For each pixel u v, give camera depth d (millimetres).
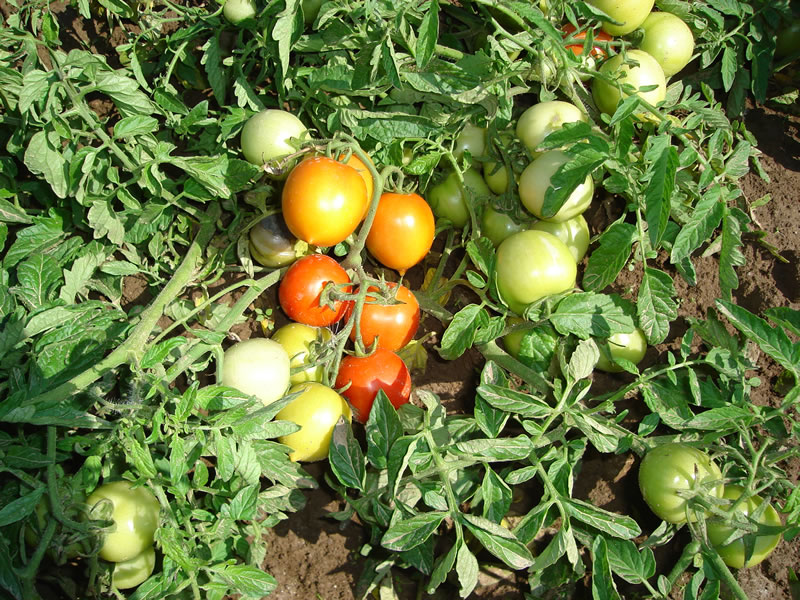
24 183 604
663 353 650
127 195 562
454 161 596
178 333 610
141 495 501
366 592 557
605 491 608
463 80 581
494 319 577
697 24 666
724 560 565
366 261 660
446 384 634
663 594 527
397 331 576
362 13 580
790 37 717
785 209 691
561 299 567
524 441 519
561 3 591
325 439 543
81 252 570
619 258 570
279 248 592
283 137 567
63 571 531
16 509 445
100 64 568
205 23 634
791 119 743
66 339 517
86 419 490
